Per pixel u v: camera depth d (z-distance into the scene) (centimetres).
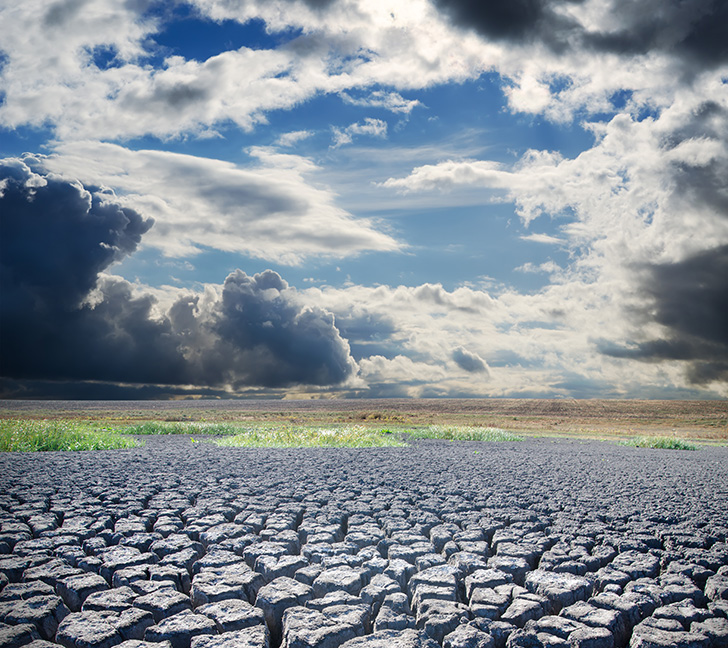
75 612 351
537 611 354
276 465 1120
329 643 311
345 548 486
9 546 499
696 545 540
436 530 558
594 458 1541
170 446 1673
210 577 401
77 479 887
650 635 319
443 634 327
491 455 1505
